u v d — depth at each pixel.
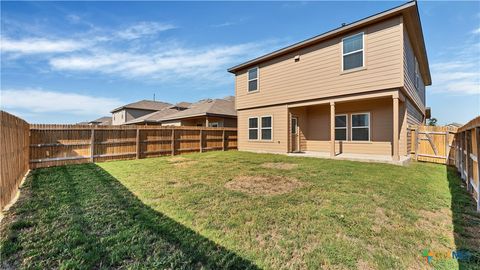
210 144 13.16
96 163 8.62
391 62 7.52
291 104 10.66
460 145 6.15
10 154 4.09
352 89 8.50
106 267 2.10
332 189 4.59
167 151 11.30
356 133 10.13
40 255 2.27
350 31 8.55
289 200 3.93
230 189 4.69
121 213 3.34
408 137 9.34
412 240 2.60
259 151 12.27
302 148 11.78
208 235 2.70
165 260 2.20
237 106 13.59
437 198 4.09
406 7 6.95
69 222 3.02
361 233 2.75
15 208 3.53
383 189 4.57
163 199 4.02
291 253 2.34
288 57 10.75
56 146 8.11
